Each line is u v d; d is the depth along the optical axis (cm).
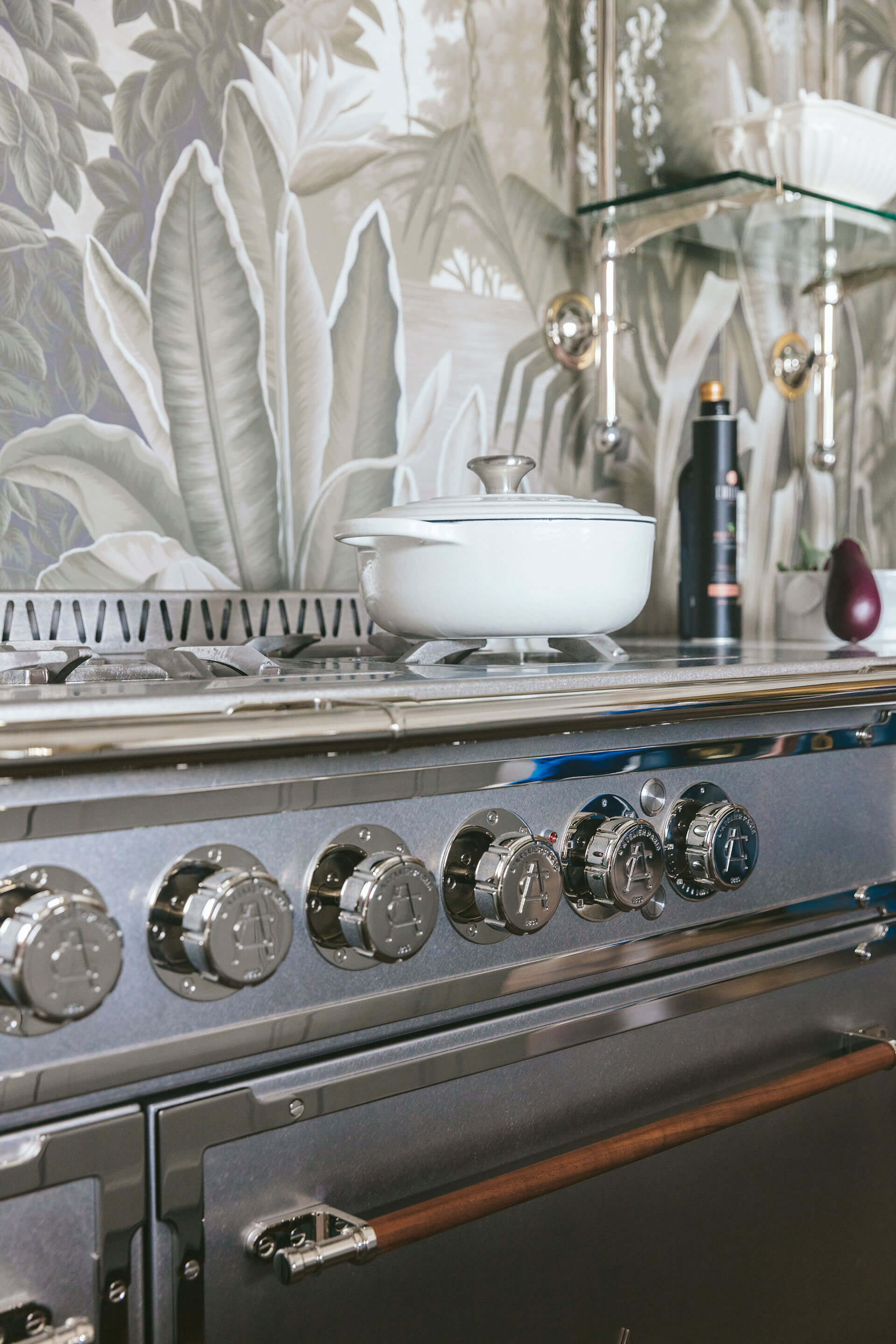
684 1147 72
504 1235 63
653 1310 70
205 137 109
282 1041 55
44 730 45
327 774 55
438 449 128
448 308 128
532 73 136
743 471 164
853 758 84
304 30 116
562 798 66
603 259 137
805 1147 81
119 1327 50
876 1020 87
